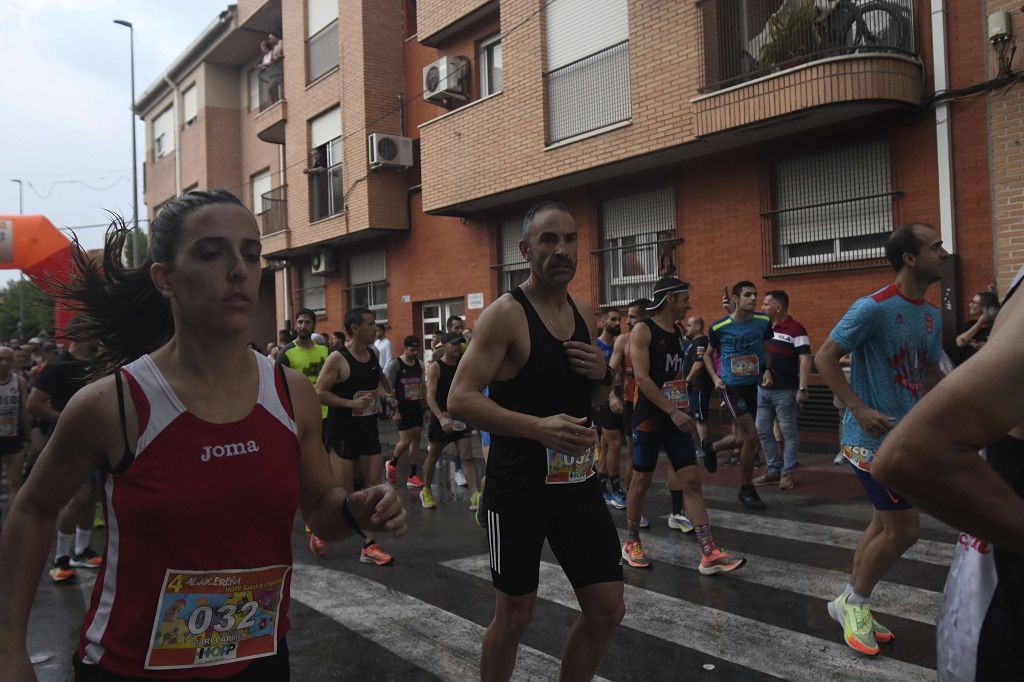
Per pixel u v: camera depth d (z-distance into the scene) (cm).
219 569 165
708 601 463
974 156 851
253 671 173
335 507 194
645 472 534
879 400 380
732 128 966
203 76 2486
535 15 1269
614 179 1238
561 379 289
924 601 445
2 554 163
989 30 827
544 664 380
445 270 1620
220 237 167
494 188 1352
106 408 161
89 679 162
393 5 1733
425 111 1697
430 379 777
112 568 163
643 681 357
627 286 1240
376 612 464
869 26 940
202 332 168
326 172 1883
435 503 798
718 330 711
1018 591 140
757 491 775
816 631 410
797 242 1015
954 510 117
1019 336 116
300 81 1958
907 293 381
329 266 1925
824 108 888
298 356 786
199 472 163
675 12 1049
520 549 282
